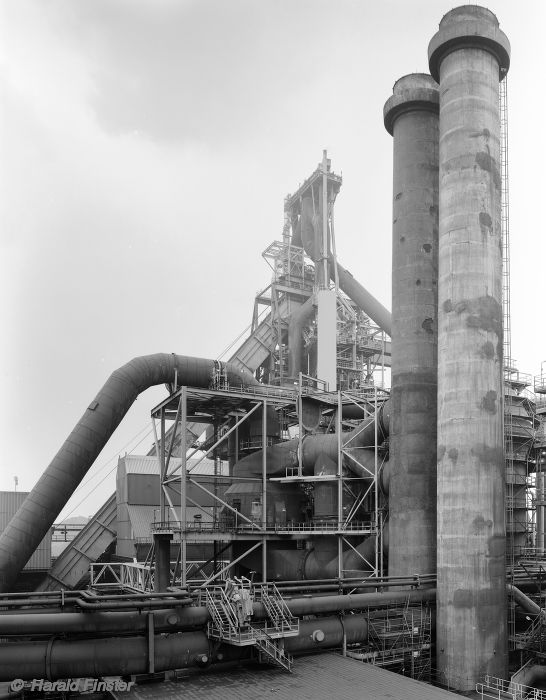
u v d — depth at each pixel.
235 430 49.50
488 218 34.19
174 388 47.16
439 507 32.97
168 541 43.38
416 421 38.41
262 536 40.97
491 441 32.44
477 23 34.91
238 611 26.28
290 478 43.38
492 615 30.98
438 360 34.41
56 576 56.19
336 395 46.06
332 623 29.94
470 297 33.38
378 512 41.84
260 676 25.66
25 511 43.38
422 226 40.84
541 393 42.72
